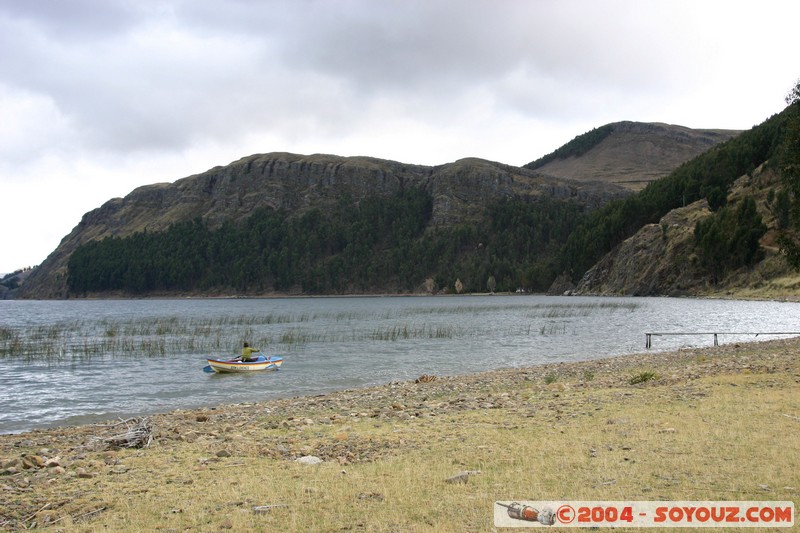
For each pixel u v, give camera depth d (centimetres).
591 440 1327
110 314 12288
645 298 14400
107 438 1688
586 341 5309
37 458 1391
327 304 16675
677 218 16475
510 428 1525
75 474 1239
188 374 3728
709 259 14125
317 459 1284
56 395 3020
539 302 13925
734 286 13050
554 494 973
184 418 2103
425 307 12838
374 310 12119
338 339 5744
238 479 1145
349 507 948
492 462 1184
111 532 877
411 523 866
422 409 1969
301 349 4941
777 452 1154
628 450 1228
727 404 1669
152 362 4356
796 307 9375
